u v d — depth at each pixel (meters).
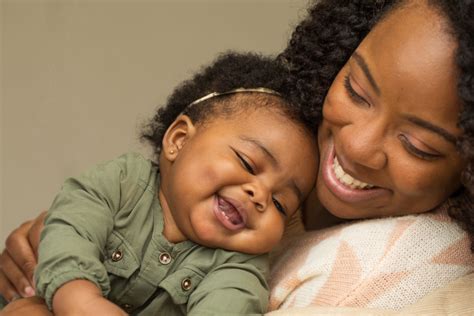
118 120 2.29
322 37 1.25
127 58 2.29
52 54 2.29
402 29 1.05
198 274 1.16
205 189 1.16
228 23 2.28
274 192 1.20
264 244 1.18
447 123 1.03
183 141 1.24
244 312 1.09
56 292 1.05
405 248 1.11
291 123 1.22
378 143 1.07
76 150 2.30
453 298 1.03
